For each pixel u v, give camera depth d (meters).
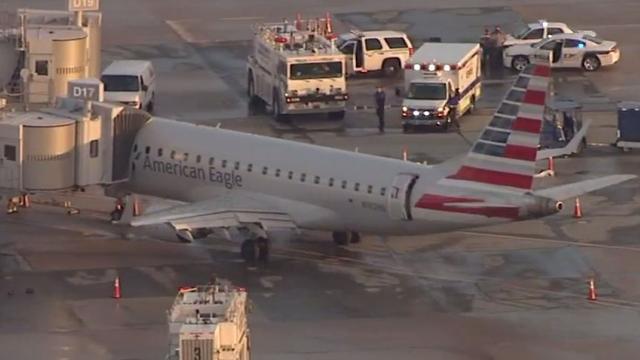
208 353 184.62
